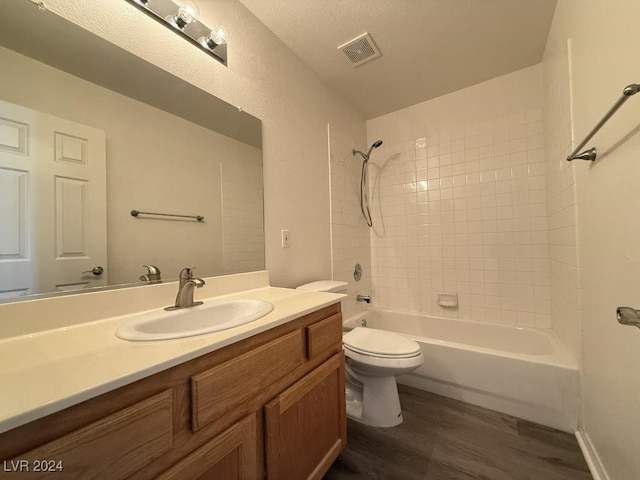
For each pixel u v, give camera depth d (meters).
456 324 2.21
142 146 1.02
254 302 1.05
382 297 2.62
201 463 0.62
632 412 0.81
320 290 1.58
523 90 2.00
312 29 1.58
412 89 2.23
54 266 0.80
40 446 0.41
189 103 1.18
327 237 2.07
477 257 2.19
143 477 0.52
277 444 0.81
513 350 1.96
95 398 0.47
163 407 0.55
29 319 0.72
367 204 2.65
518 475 1.11
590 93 1.06
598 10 0.97
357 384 1.63
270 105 1.58
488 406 1.57
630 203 0.79
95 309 0.85
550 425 1.39
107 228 0.92
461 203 2.25
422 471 1.14
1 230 0.72
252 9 1.44
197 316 1.00
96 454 0.46
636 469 0.79
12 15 0.75
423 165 2.43
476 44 1.73
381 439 1.34
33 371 0.51
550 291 1.91
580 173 1.23
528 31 1.62
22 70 0.76
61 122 0.83
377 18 1.51
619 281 0.87
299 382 0.92
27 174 0.76
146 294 0.98
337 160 2.21
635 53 0.73
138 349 0.62
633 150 0.76
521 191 2.02
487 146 2.14
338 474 1.13
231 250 1.33
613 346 0.93
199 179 1.21
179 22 1.12
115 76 0.96
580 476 1.09
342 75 2.02
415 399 1.69
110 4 0.95
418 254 2.45
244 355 0.74
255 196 1.47
